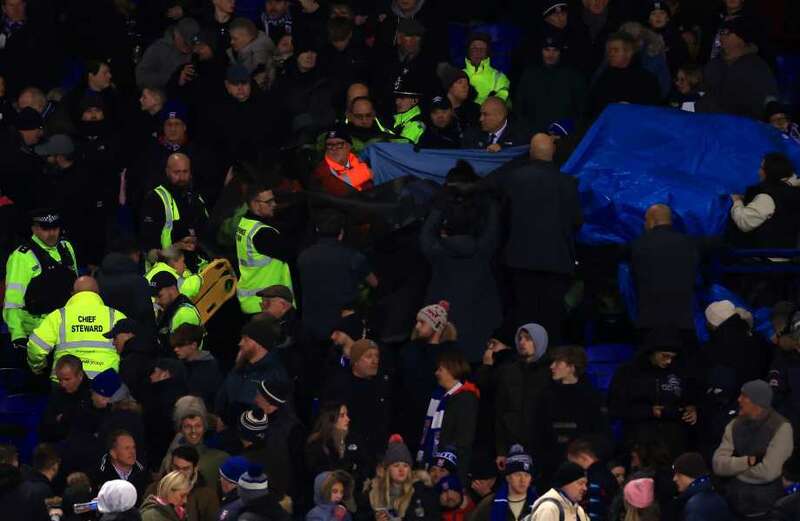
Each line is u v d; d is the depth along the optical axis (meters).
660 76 79.31
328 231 67.12
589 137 73.06
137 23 85.31
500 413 62.91
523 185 66.69
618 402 63.62
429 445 62.28
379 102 77.06
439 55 79.50
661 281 66.75
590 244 70.56
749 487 59.81
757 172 72.56
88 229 75.38
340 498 56.44
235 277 70.06
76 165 75.25
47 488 56.84
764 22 80.69
